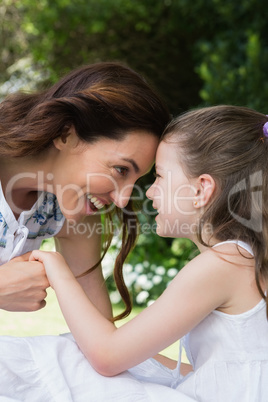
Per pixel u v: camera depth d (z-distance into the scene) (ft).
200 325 5.62
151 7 22.35
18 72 23.09
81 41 22.98
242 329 5.41
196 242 5.99
